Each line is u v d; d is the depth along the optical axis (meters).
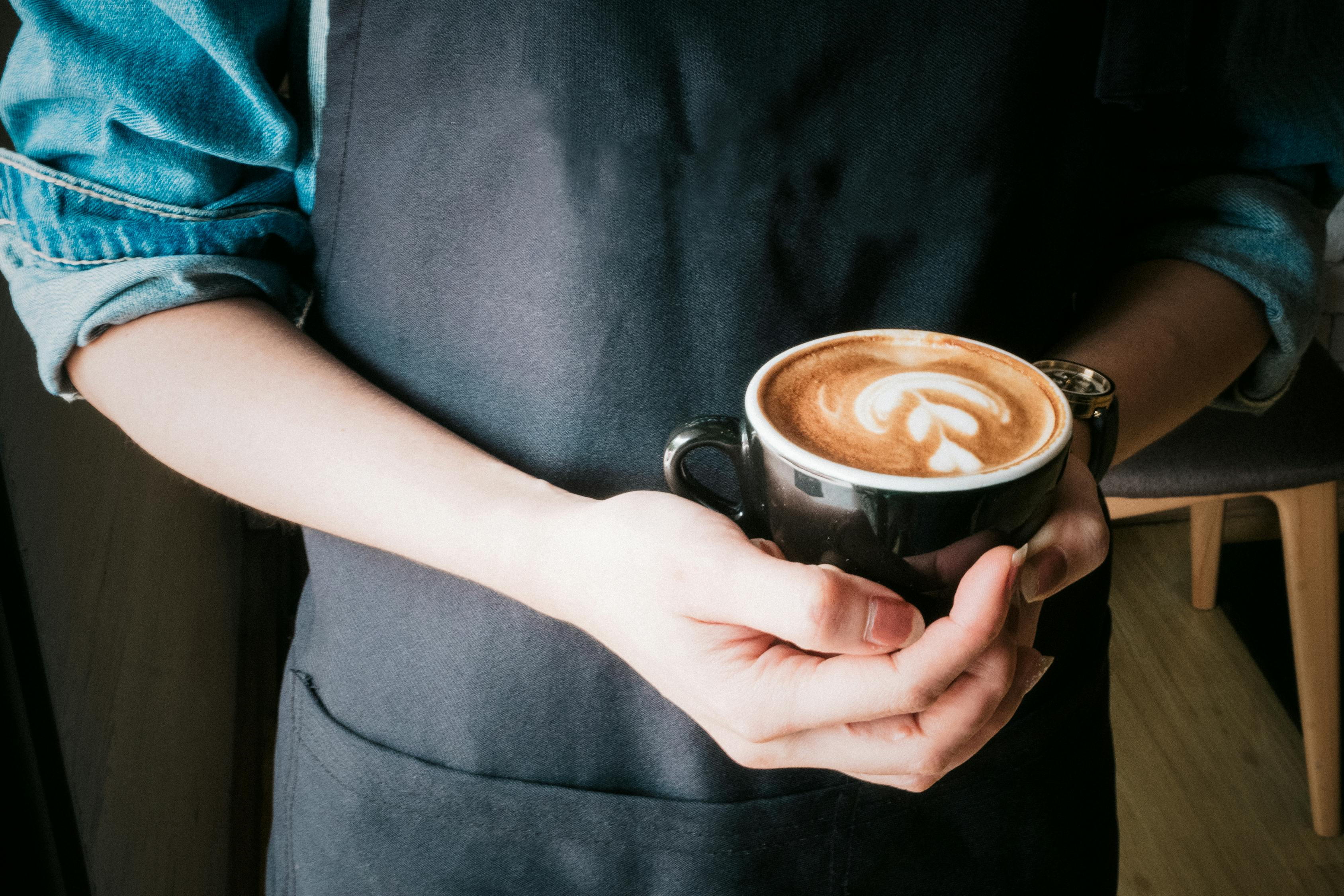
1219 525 1.87
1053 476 0.39
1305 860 1.50
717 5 0.46
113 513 1.03
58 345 0.50
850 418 0.41
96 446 0.99
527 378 0.52
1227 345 0.60
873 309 0.54
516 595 0.46
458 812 0.56
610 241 0.50
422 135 0.50
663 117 0.48
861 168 0.50
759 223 0.50
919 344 0.47
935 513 0.37
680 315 0.51
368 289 0.54
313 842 0.61
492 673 0.54
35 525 0.75
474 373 0.53
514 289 0.51
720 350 0.52
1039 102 0.51
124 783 0.95
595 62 0.47
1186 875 1.48
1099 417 0.49
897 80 0.49
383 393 0.51
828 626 0.36
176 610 1.28
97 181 0.50
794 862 0.56
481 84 0.49
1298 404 1.44
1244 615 1.94
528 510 0.45
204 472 0.49
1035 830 0.60
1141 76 0.50
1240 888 1.46
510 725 0.55
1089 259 0.60
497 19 0.47
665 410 0.52
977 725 0.41
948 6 0.47
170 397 0.49
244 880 1.38
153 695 1.11
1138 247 0.67
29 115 0.51
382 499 0.46
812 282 0.52
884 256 0.52
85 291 0.49
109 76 0.47
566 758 0.55
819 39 0.47
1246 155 0.65
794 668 0.39
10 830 0.68
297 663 0.63
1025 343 0.59
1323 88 0.62
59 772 0.70
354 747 0.57
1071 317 0.66
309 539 0.58
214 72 0.50
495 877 0.58
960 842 0.59
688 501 0.42
